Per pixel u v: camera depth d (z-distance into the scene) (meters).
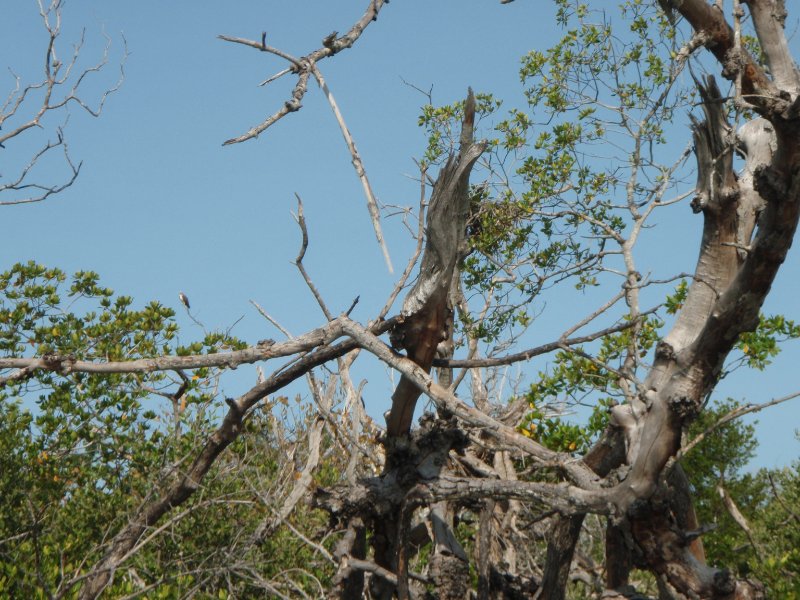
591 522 15.13
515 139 16.30
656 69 15.12
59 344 16.11
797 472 17.59
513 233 16.11
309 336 8.94
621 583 9.81
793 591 11.35
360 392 12.34
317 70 6.91
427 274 8.52
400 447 9.37
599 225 14.81
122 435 15.19
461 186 8.34
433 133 16.33
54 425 15.24
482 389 14.16
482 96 16.56
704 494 23.56
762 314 12.48
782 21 7.18
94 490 14.47
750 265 6.72
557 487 7.89
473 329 15.74
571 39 16.19
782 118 6.12
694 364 7.31
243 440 14.70
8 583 11.48
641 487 7.30
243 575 11.55
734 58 7.03
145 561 12.78
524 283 15.78
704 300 7.74
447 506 10.41
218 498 12.02
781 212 6.38
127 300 17.03
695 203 7.86
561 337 9.45
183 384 14.71
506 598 10.77
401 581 9.05
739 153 8.45
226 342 15.84
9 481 13.80
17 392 15.32
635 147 15.16
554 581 9.91
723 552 20.20
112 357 15.52
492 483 8.36
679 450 7.64
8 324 16.48
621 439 8.99
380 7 7.23
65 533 13.81
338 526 9.85
